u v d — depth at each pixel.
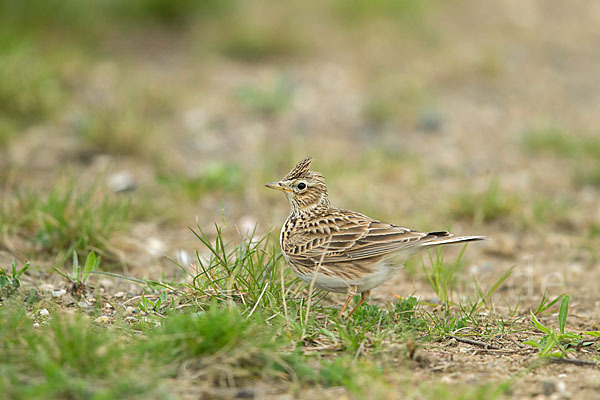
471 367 8.01
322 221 9.76
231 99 20.06
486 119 20.14
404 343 8.21
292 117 19.27
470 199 14.70
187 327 7.65
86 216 11.73
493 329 9.41
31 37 21.12
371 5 26.70
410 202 15.24
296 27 24.48
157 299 9.60
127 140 16.66
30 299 9.19
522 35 27.14
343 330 8.32
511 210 14.43
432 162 17.42
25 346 7.39
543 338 8.72
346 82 21.64
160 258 11.94
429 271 11.77
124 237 12.21
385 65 23.16
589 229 14.02
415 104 20.34
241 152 17.27
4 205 12.82
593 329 9.81
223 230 13.38
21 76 18.28
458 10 28.92
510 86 22.55
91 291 10.12
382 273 9.30
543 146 18.33
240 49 23.08
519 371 7.90
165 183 14.75
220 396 7.06
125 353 7.37
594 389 7.46
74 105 18.62
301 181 10.12
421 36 25.69
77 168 15.81
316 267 9.36
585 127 19.94
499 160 17.75
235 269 9.37
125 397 6.78
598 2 31.34
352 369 7.52
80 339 7.20
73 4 22.78
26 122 17.70
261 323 8.09
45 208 11.96
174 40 24.05
